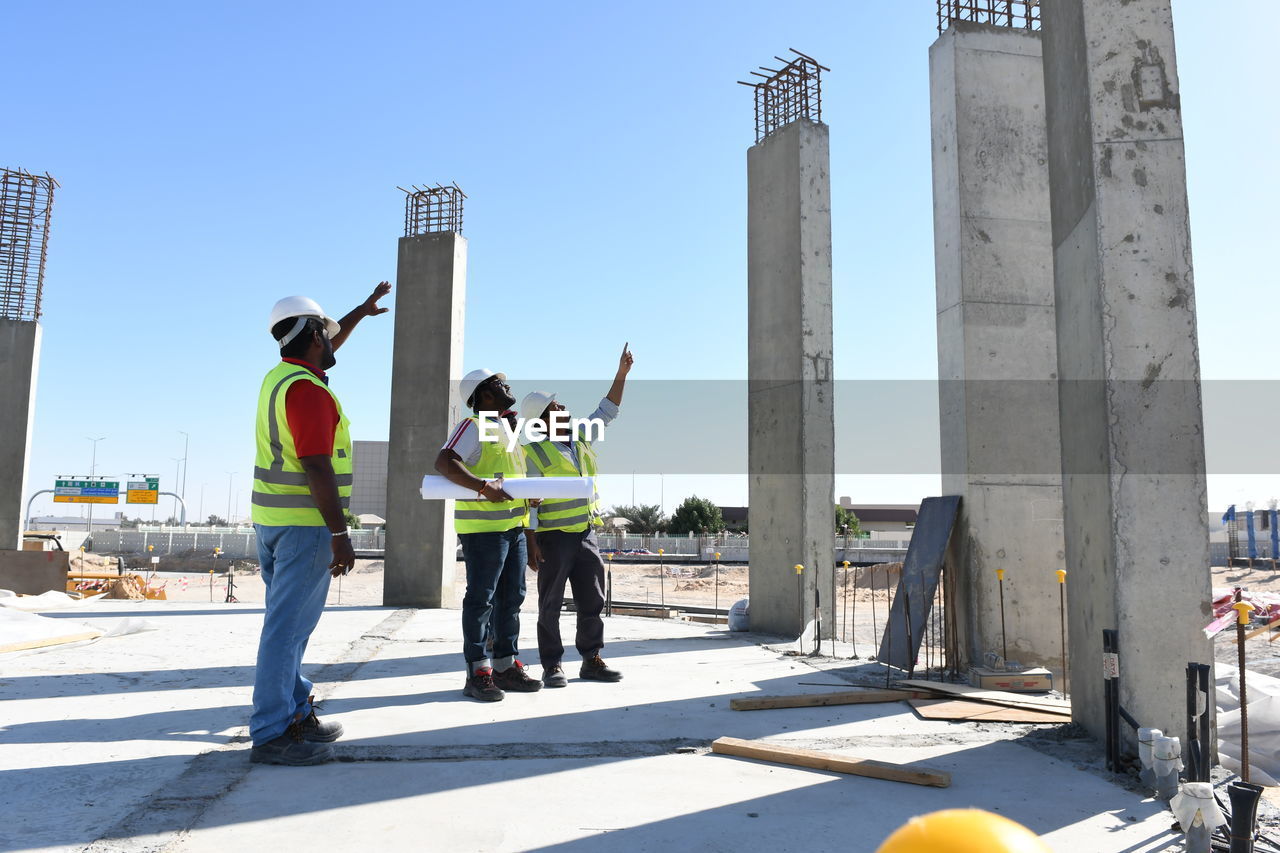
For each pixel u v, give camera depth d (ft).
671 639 25.21
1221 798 8.93
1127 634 10.75
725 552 151.84
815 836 7.86
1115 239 11.34
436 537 37.99
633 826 8.10
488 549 14.97
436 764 10.36
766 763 10.62
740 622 28.22
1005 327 19.94
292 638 10.43
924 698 15.25
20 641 19.76
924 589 18.63
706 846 7.57
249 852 7.29
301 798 8.87
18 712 12.98
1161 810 8.89
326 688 15.83
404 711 13.66
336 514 10.24
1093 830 8.25
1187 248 11.34
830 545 25.99
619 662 20.15
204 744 11.19
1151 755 9.53
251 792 9.06
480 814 8.43
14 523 47.57
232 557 144.66
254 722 10.27
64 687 15.19
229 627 25.59
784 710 14.26
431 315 39.09
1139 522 10.97
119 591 59.16
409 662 19.34
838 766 10.16
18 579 44.34
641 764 10.50
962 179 20.24
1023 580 19.15
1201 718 9.60
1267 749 11.02
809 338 26.35
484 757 10.75
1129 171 11.44
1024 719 13.33
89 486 170.40
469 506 15.06
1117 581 10.89
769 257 27.73
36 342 49.01
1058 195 12.91
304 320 10.77
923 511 20.49
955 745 11.78
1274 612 11.12
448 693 15.38
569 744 11.50
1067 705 14.74
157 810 8.36
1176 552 10.93
